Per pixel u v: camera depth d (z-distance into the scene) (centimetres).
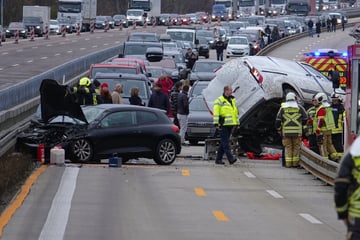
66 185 4838
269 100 6606
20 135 5962
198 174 5556
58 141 5878
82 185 4869
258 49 18738
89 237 3409
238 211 4134
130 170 5644
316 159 5369
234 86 6762
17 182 4812
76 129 5891
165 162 6153
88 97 6675
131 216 3925
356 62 4662
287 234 3544
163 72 10644
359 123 4641
